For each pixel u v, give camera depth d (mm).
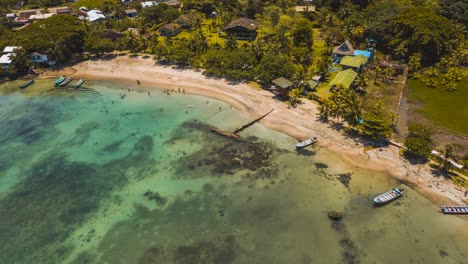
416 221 51875
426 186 57906
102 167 66625
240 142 71938
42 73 110188
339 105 71375
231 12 148000
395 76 99375
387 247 48062
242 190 59250
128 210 56156
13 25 148500
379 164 63406
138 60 114812
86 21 133000
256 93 90188
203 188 60062
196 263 46812
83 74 108438
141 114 84688
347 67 98625
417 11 111688
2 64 106812
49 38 111938
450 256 46500
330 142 70312
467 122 76562
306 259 46844
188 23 139125
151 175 63844
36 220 55094
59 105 91375
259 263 46469
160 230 52125
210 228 52156
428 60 106062
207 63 101938
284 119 78688
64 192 60750
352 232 50594
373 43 113562
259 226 52219
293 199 56969
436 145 68562
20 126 82125
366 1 146375
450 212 52562
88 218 55000
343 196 57125
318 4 155875
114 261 47625
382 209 54250
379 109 74188
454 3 128625
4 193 61250
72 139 76125
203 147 71062
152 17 145625
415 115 80000
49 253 49312
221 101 88000
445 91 91250
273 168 64125
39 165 68125
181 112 84438
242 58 97875
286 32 126812
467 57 102625
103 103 90938
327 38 115188
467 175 59156
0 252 49875
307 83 87250
